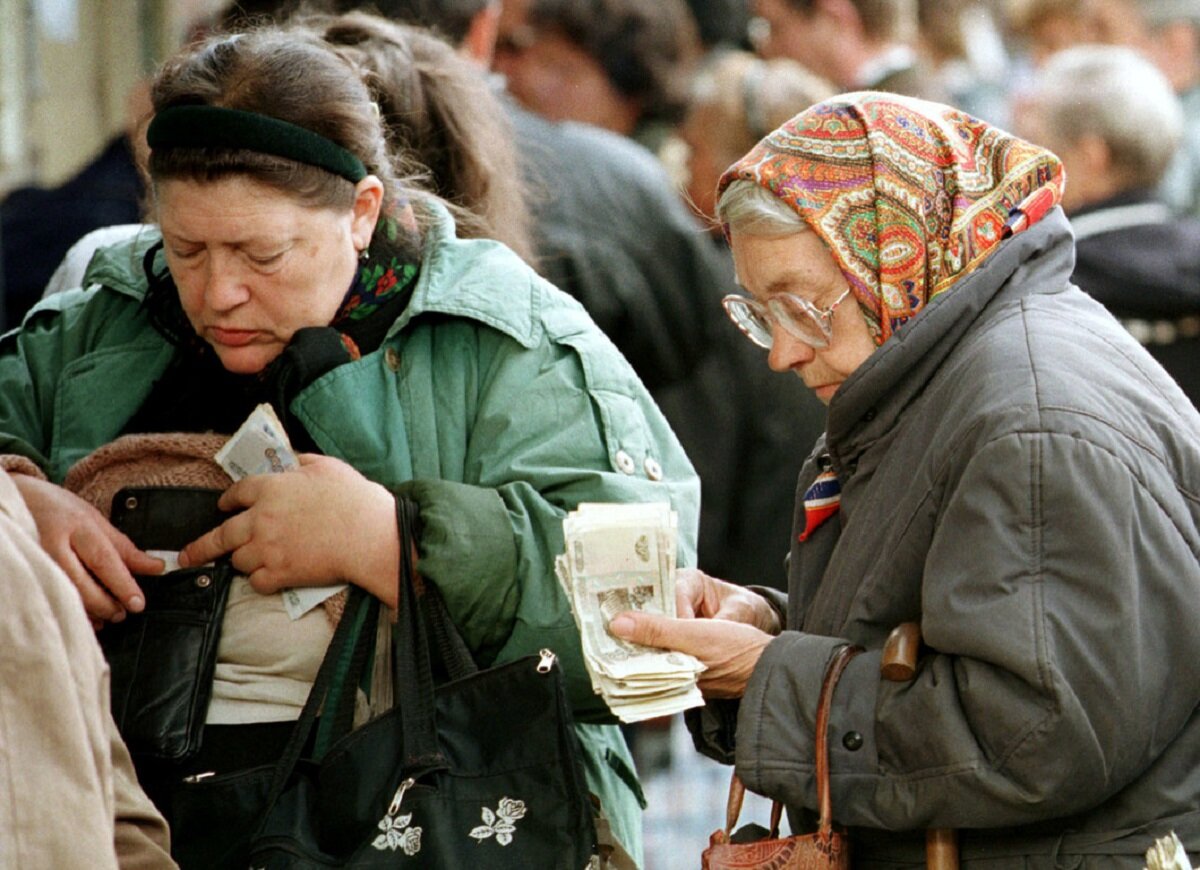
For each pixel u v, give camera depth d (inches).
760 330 411.5
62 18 867.4
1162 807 368.5
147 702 397.4
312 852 378.9
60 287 492.4
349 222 410.0
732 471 717.3
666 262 644.7
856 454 397.7
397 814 376.8
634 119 767.1
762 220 393.1
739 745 376.8
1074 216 724.7
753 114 744.3
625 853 414.9
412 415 419.5
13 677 308.5
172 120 394.9
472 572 397.4
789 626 417.4
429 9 594.9
